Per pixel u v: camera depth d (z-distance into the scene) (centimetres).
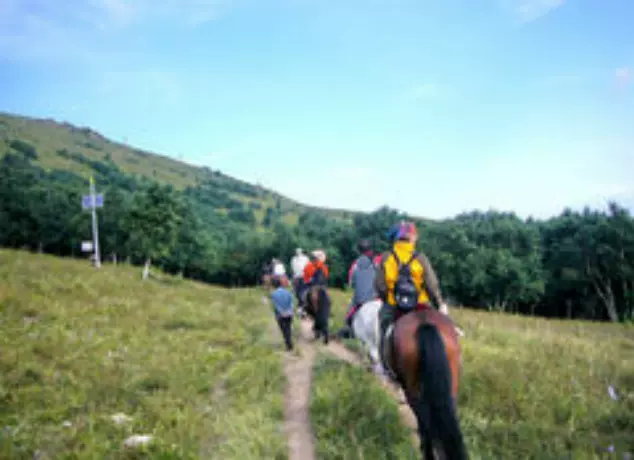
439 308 534
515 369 761
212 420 657
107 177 13325
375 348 787
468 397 661
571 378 742
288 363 984
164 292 2059
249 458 514
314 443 579
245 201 19988
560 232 5588
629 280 4606
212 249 6575
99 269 2692
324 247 6612
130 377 808
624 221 4475
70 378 774
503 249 5159
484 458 484
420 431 428
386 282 534
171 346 1068
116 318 1302
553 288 5150
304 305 1338
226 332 1288
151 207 3020
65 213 6069
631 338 1920
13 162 9581
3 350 869
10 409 642
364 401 642
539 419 596
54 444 558
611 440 531
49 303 1349
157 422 625
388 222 6303
